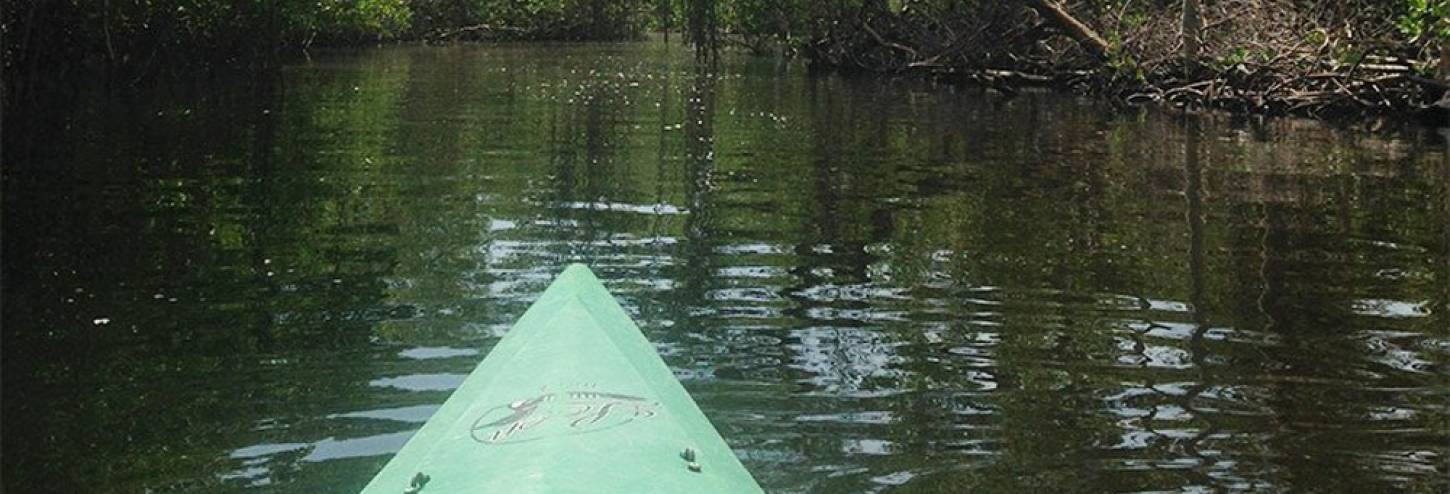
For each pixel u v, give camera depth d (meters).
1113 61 23.80
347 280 7.70
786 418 5.29
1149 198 11.63
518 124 18.55
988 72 27.42
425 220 9.96
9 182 11.44
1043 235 9.62
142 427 5.09
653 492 3.24
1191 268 8.43
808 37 37.88
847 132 17.73
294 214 10.14
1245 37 22.58
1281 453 4.98
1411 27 18.66
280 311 6.91
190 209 10.25
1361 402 5.64
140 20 25.48
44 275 7.70
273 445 4.91
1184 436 5.20
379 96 23.33
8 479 4.57
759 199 11.38
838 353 6.25
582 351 4.43
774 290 7.57
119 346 6.19
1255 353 6.37
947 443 5.04
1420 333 6.77
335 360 5.98
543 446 3.51
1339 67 20.92
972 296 7.50
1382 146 16.25
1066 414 5.40
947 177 13.02
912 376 5.88
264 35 28.64
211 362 5.94
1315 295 7.68
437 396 5.47
